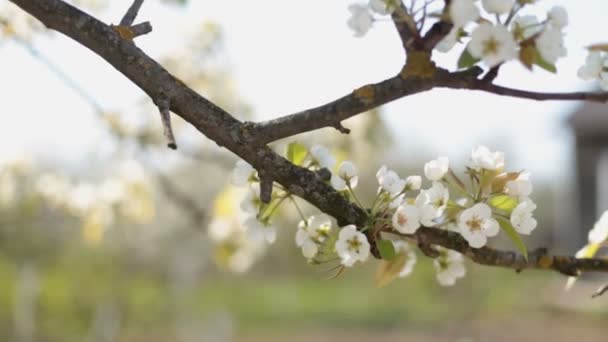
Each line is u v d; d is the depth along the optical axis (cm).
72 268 1017
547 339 1098
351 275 1462
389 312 1298
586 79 139
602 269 149
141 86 140
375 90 135
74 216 397
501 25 126
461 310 1284
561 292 1338
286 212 316
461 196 148
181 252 982
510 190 141
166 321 1094
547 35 127
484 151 143
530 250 148
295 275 1422
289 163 139
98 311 954
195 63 421
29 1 141
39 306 974
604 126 1294
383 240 140
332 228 145
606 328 1162
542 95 133
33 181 400
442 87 133
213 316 1061
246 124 138
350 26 131
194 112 139
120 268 1055
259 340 1144
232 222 318
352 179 142
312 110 137
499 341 1100
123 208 397
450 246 142
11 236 803
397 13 131
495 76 133
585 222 1345
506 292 1318
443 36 131
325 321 1299
